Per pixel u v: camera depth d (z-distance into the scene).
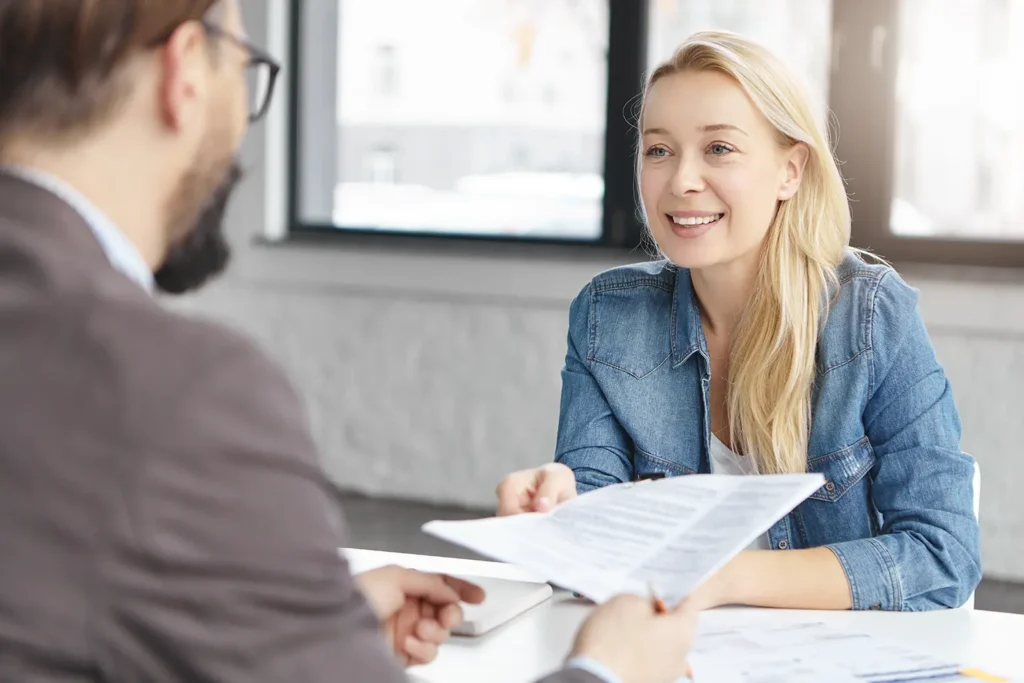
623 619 0.84
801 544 1.48
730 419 1.52
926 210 3.48
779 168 1.47
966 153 3.42
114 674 0.57
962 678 1.00
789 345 1.46
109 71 0.67
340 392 4.28
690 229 1.46
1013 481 3.41
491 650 1.08
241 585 0.59
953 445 1.41
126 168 0.69
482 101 4.06
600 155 3.92
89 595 0.56
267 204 4.30
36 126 0.66
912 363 1.44
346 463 4.29
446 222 4.16
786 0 3.59
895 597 1.24
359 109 4.24
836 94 3.51
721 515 1.05
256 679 0.59
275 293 4.35
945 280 3.40
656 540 1.02
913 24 3.43
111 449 0.57
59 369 0.59
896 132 3.48
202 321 0.63
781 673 1.00
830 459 1.45
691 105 1.43
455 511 4.08
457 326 4.09
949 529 1.32
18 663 0.56
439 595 1.05
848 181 3.52
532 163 4.01
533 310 3.97
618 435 1.59
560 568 0.97
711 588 1.19
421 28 4.11
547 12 3.94
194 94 0.70
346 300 4.25
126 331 0.60
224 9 0.73
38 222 0.64
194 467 0.58
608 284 1.64
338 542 0.64
